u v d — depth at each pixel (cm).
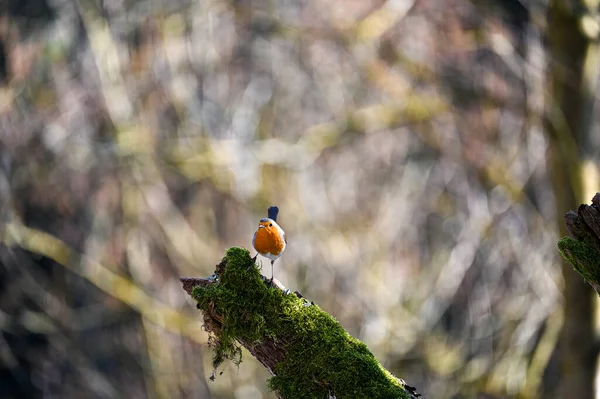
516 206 1559
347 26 1504
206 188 1673
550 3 1216
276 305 481
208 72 1633
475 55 1623
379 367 478
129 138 1485
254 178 1527
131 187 1614
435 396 1525
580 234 491
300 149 1508
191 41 1603
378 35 1451
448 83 1527
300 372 476
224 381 1612
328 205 1656
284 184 1608
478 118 1611
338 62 1672
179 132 1588
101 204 1666
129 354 1816
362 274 1598
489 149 1605
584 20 1195
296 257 1586
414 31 1620
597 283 489
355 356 474
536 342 1512
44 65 1602
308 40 1650
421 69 1451
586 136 1205
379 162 1741
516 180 1534
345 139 1579
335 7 1661
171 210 1634
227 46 1672
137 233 1644
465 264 1614
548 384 1558
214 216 1673
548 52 1250
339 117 1603
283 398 478
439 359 1536
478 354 1589
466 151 1606
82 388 1855
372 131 1600
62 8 1616
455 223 1727
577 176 1191
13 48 1583
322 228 1598
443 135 1633
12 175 1606
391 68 1539
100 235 1664
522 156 1598
